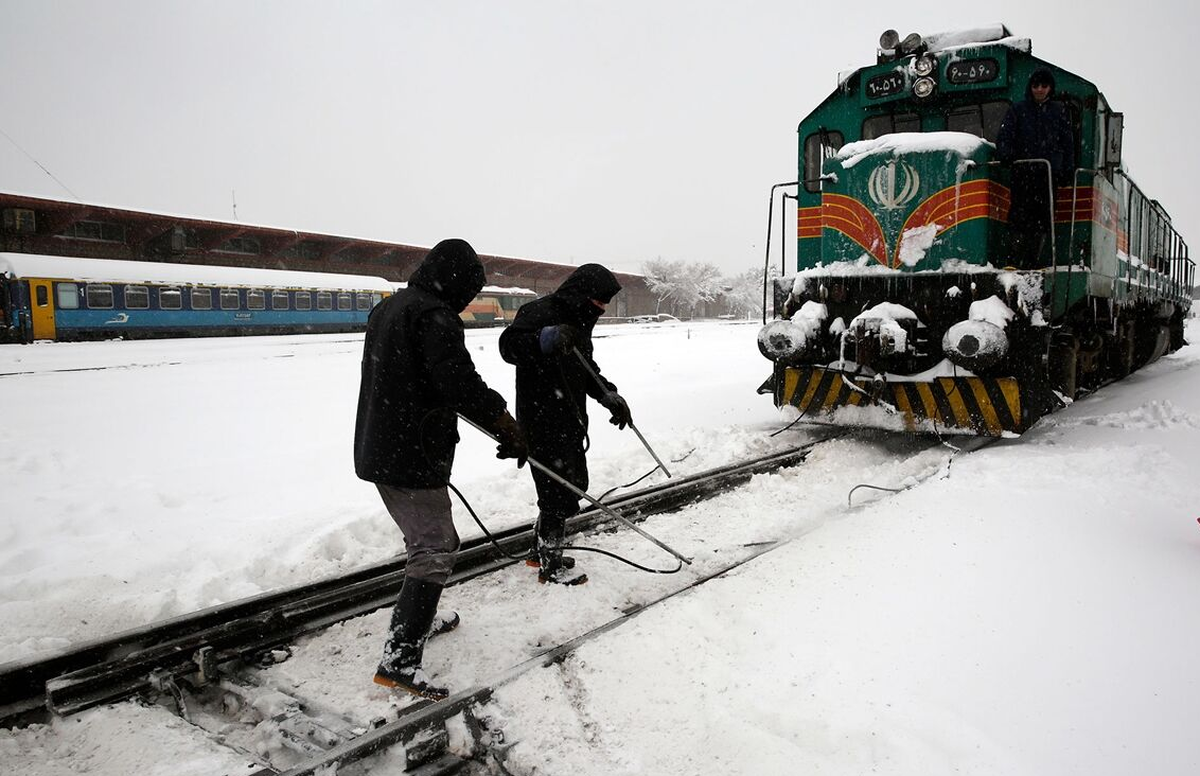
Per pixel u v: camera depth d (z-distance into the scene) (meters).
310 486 6.64
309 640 3.60
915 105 7.91
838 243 7.64
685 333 36.44
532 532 4.86
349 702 3.03
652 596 3.99
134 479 6.91
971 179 6.91
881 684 2.81
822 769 2.38
